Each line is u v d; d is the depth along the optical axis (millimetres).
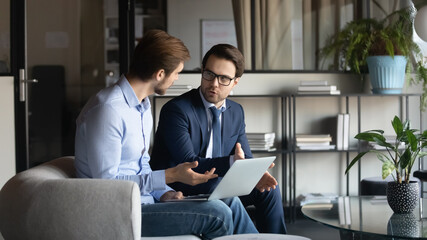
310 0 5035
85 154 2160
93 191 1841
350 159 5031
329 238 4059
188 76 4895
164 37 2248
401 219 2447
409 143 2615
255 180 2307
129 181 1887
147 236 2182
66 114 4922
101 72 5055
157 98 4633
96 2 5004
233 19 4984
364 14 5039
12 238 1921
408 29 4766
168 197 2371
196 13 4969
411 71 4875
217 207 2178
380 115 5047
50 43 4832
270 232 2838
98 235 1820
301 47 5039
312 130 4992
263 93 4953
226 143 2967
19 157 4598
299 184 5016
